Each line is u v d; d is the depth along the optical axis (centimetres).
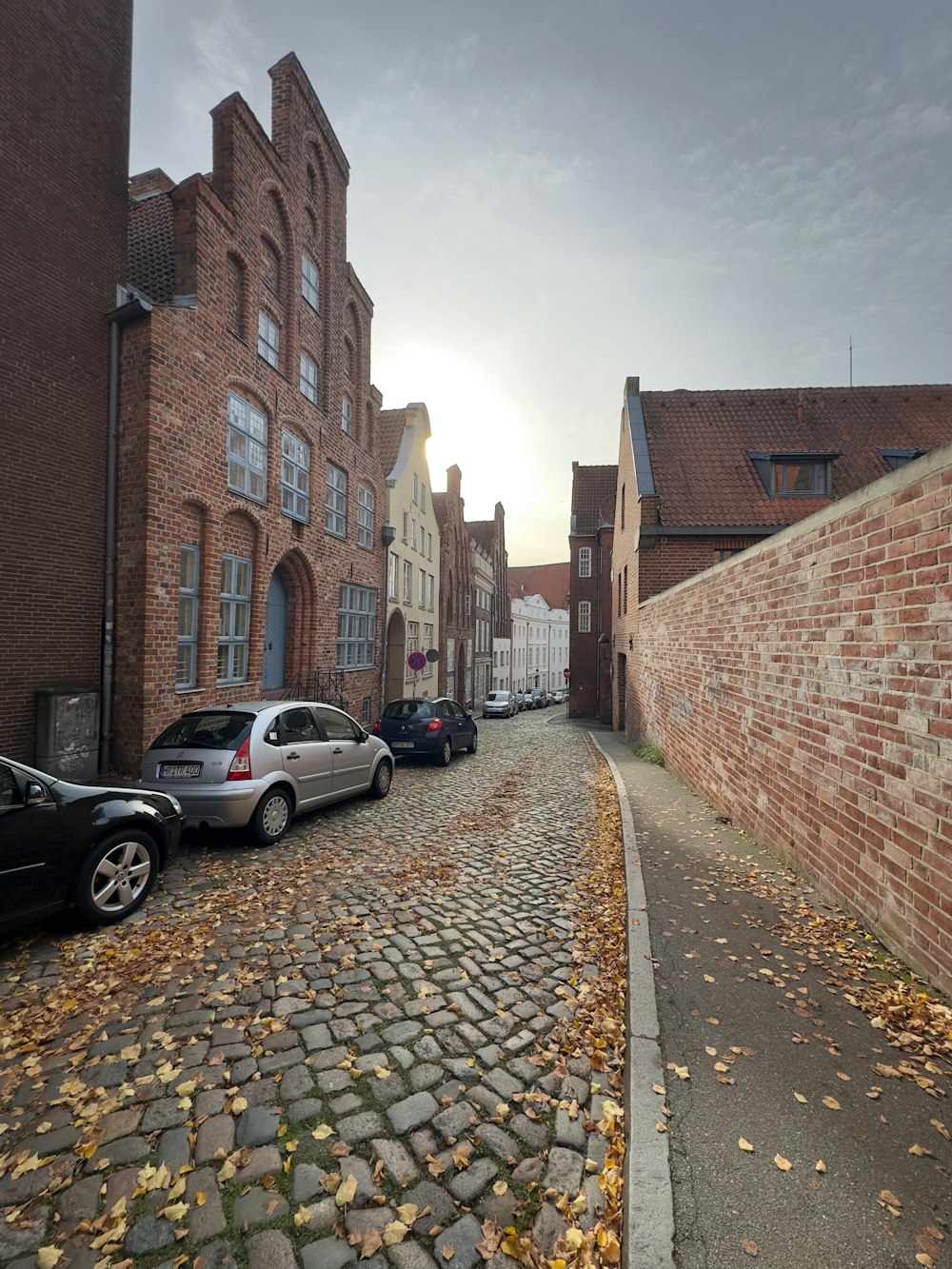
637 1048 297
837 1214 206
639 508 1464
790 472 1470
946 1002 325
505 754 1498
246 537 1113
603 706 3011
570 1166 237
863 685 416
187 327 927
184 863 590
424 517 2566
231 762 620
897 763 376
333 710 817
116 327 883
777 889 495
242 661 1108
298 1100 269
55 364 852
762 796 618
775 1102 259
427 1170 232
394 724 1274
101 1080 282
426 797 920
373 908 482
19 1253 198
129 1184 225
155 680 873
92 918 436
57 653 841
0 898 379
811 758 499
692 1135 241
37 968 386
